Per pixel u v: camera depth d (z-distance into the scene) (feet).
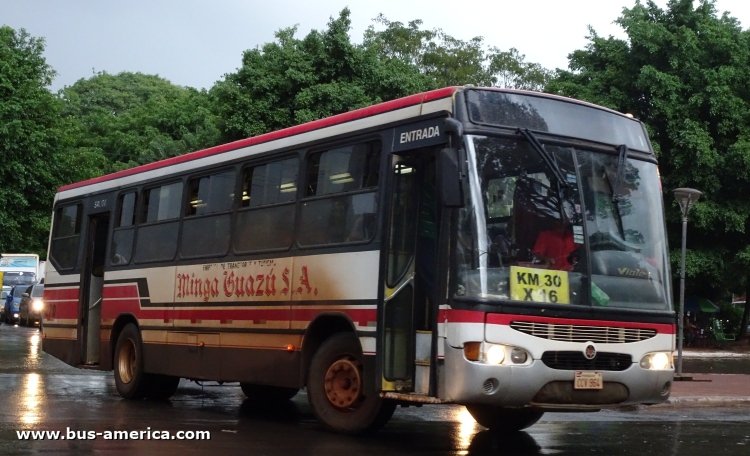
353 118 31.58
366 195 30.25
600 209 28.50
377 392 28.48
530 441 31.40
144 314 41.42
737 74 100.42
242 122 95.86
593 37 109.60
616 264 28.22
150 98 257.14
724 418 41.73
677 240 103.55
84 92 269.23
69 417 34.27
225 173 37.68
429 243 28.25
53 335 48.62
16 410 35.60
